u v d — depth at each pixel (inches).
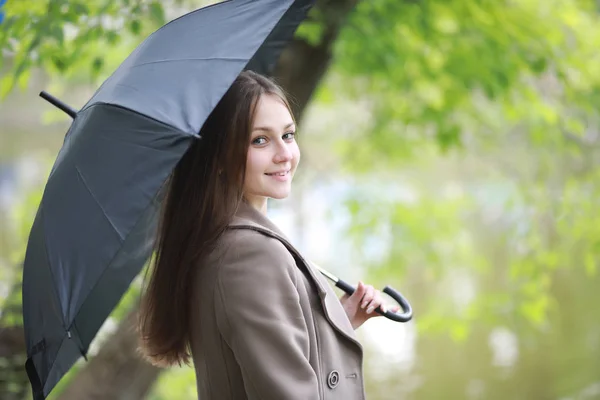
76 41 224.7
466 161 720.3
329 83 455.5
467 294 661.9
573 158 486.3
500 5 331.6
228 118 118.6
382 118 458.0
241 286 113.0
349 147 521.7
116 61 327.3
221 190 120.0
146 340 130.6
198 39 119.9
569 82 364.8
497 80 346.9
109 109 114.0
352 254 596.7
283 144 121.2
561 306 622.5
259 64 164.4
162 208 128.2
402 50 358.3
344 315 126.0
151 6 219.1
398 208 463.8
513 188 517.0
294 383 108.8
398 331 689.6
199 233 119.4
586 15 394.9
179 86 111.9
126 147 109.5
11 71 219.5
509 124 470.0
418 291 708.7
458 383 569.9
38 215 122.8
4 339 235.3
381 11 320.5
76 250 112.0
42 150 986.7
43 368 123.6
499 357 595.8
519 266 413.1
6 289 280.5
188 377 346.3
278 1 124.2
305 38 258.1
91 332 136.7
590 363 554.6
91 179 112.6
